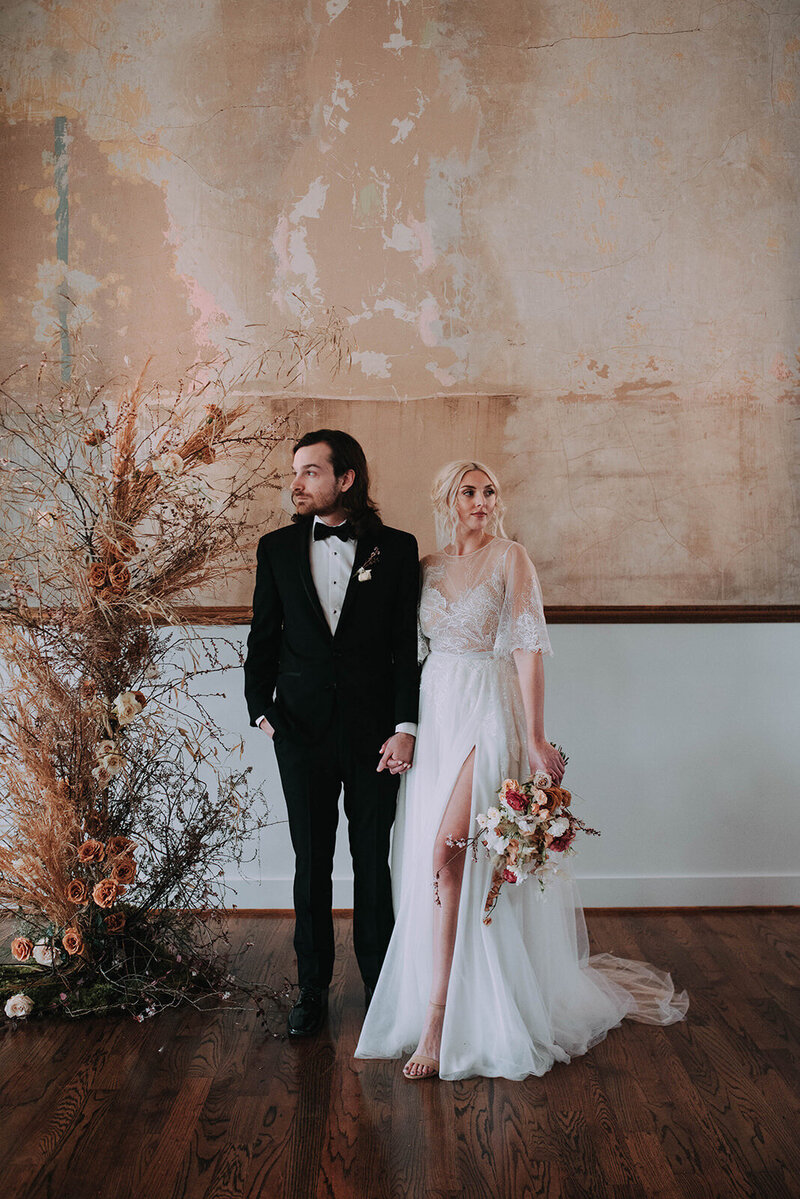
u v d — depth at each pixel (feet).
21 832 9.94
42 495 9.98
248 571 11.49
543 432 12.77
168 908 10.30
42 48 12.82
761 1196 6.51
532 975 8.64
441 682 9.25
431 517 12.73
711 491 12.81
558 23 12.84
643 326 12.82
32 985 9.76
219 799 11.37
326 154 12.83
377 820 9.33
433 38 12.83
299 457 9.46
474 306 12.80
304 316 12.82
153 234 12.82
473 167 12.82
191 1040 8.96
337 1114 7.62
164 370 12.78
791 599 12.80
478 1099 7.86
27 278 12.78
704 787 12.80
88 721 9.72
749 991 10.00
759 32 12.82
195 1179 6.73
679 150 12.85
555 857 9.23
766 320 12.84
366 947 9.42
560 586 12.80
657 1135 7.27
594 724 12.76
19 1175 6.77
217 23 12.84
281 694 9.42
